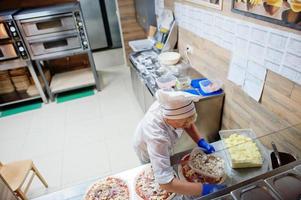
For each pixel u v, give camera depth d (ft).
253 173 3.58
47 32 10.10
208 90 6.41
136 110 10.48
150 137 3.50
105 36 17.75
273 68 4.31
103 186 3.56
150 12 10.57
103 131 9.37
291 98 4.07
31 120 10.53
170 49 9.23
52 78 12.61
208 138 7.10
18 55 10.19
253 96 5.07
